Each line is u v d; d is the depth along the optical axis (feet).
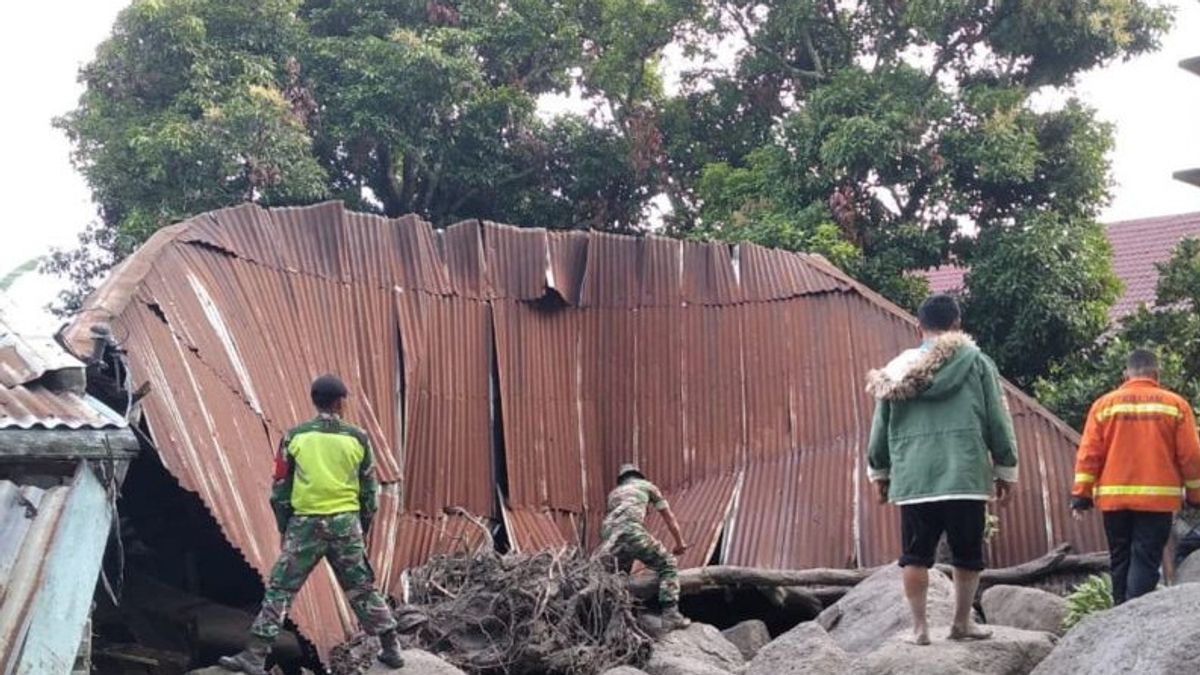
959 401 20.94
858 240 52.80
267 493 30.09
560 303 41.45
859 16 59.41
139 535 33.88
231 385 31.27
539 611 28.37
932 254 52.39
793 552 36.81
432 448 37.91
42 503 21.62
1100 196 53.26
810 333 40.81
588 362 41.19
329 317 36.94
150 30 59.11
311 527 23.50
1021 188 53.06
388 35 65.10
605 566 31.09
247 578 34.96
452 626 28.60
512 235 41.70
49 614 20.75
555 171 68.39
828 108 53.83
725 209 56.70
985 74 55.98
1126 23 54.13
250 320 33.88
